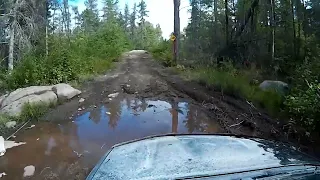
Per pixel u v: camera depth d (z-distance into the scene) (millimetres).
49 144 6047
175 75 14016
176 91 10336
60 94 9375
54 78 11641
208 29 19609
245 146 2859
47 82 11547
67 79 12031
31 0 15805
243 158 2584
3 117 7543
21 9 15680
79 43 18281
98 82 12320
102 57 20562
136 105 8828
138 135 6375
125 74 14969
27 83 11414
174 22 18578
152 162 2572
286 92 7656
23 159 5324
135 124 7125
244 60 13430
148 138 3215
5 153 5625
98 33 29094
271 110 6984
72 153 5535
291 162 2516
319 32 12180
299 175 2297
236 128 6344
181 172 2340
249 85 9391
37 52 14742
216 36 16656
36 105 8195
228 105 7977
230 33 15664
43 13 17562
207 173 2293
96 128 6941
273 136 5605
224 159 2553
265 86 8719
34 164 5117
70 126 7137
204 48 17609
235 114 7172
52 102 8828
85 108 8594
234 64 13469
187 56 19656
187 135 3230
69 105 8891
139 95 9992
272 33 12453
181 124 6992
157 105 8758
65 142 6117
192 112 7898
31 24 15453
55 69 11758
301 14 13930
